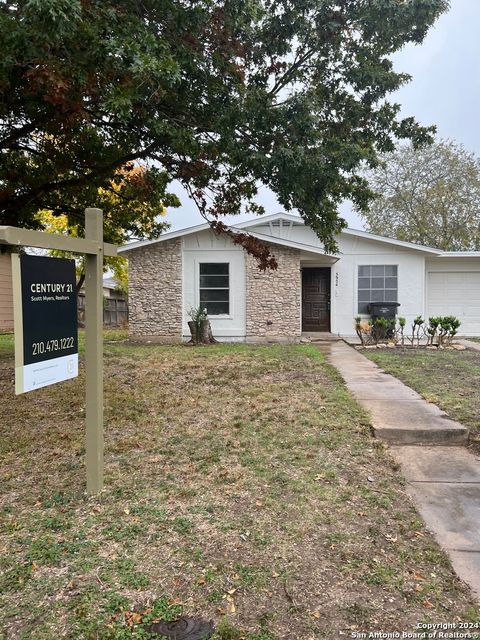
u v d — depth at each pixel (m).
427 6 6.16
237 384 6.91
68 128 6.43
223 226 8.63
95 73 4.84
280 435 4.61
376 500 3.28
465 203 24.22
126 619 2.07
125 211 10.49
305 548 2.66
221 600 2.21
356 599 2.22
